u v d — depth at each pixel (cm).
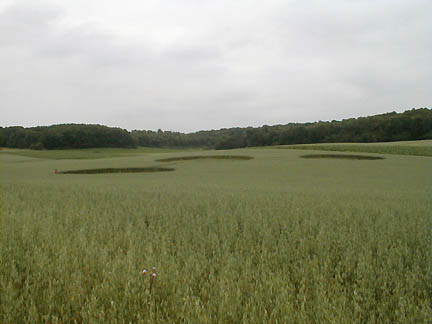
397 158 3916
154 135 15012
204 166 3675
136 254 436
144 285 330
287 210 825
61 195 1161
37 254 418
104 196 1134
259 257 443
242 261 414
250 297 309
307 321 270
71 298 301
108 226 604
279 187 1677
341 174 2762
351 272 401
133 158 4966
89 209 852
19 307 289
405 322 276
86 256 412
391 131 8456
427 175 2620
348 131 9300
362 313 295
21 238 511
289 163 3719
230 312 279
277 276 355
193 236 546
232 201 1009
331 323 264
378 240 528
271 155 4631
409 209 870
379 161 3681
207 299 317
